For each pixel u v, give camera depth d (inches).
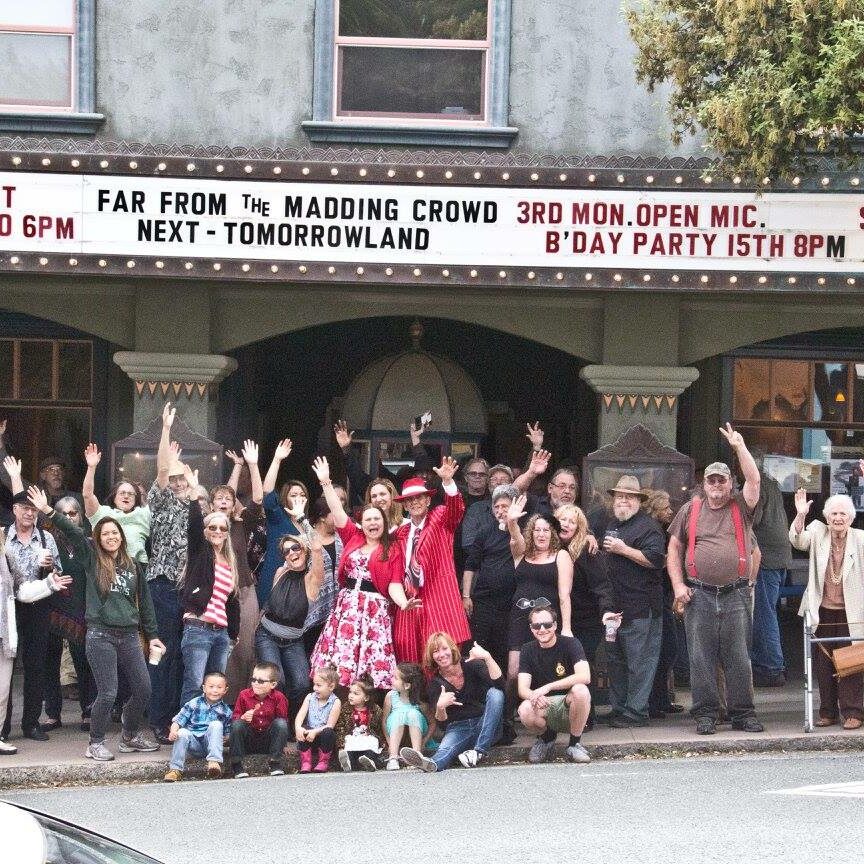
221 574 414.9
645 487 491.2
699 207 476.7
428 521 422.6
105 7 492.4
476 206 477.7
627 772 385.7
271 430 663.8
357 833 320.2
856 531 430.0
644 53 454.9
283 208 477.7
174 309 497.7
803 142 430.0
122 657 408.5
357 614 415.8
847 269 475.2
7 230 475.5
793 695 489.4
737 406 591.5
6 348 590.9
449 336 661.9
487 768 398.9
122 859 145.6
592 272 478.0
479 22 496.1
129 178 476.1
